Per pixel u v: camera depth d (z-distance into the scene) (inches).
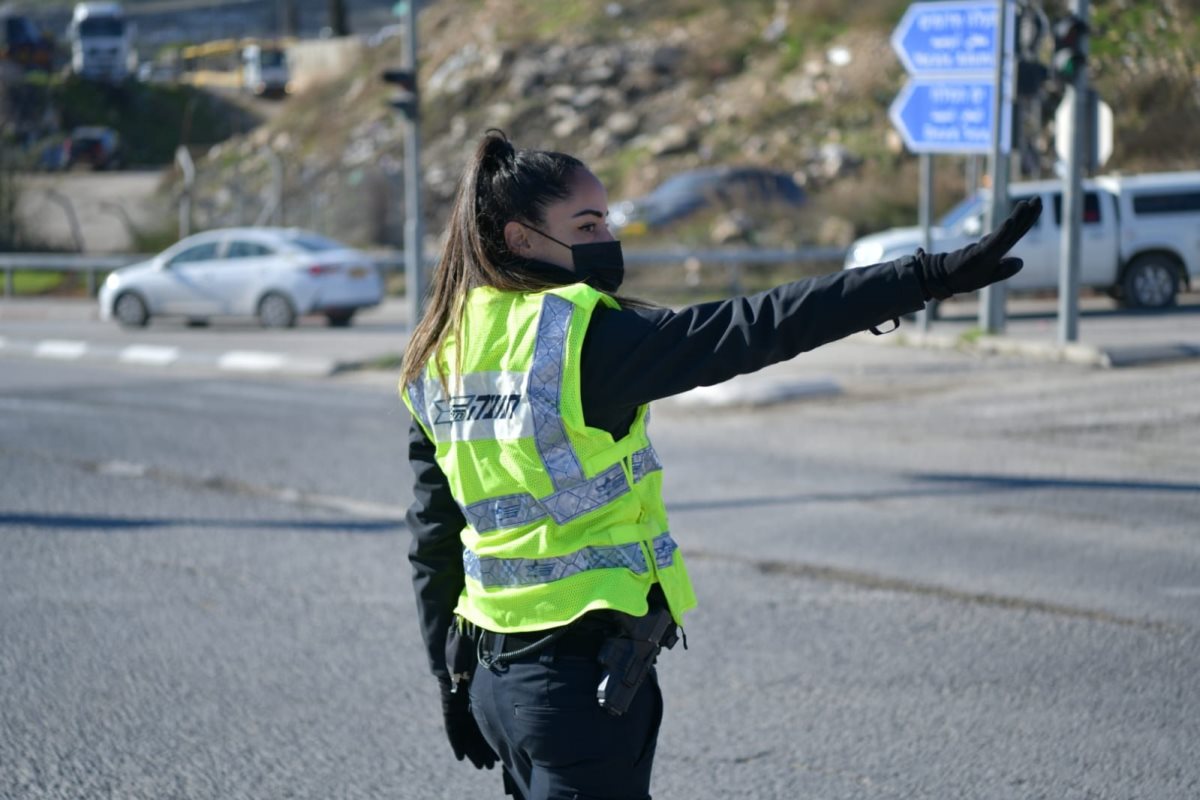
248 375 1148.5
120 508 615.2
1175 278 1375.5
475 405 170.7
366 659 404.5
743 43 2655.0
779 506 604.1
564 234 174.4
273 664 400.2
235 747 338.0
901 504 603.2
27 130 3518.7
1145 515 571.8
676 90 2571.4
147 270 1584.6
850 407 878.4
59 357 1333.7
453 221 178.5
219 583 488.1
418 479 185.2
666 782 313.6
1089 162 1015.0
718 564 506.6
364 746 338.6
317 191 2500.0
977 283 145.4
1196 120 1824.6
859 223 1888.5
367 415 902.4
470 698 183.6
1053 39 1008.2
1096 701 357.1
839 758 324.8
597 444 166.1
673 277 1779.0
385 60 3122.5
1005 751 325.7
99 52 3814.0
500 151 178.5
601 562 169.0
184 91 3956.7
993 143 1080.8
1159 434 749.3
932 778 311.7
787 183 1991.9
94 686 381.7
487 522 173.5
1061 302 1022.4
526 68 2689.5
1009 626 422.3
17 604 462.6
